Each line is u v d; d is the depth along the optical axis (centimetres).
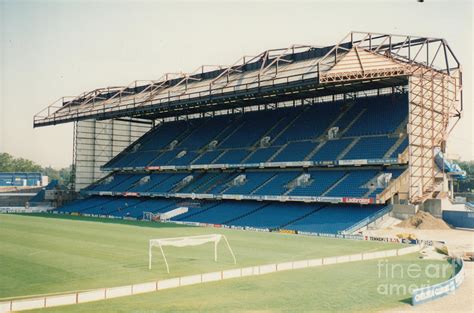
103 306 2703
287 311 2644
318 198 6931
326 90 7925
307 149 7781
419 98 6669
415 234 5922
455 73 7338
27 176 14112
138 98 9150
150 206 9262
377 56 6538
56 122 10306
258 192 7769
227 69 8069
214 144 9375
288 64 7375
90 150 10944
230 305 2745
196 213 8212
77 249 4838
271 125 9006
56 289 3173
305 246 5128
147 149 10706
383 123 7388
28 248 4891
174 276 3578
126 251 4719
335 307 2730
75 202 10744
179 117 11206
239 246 5112
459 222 6575
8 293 3069
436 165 7206
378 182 6688
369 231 6134
